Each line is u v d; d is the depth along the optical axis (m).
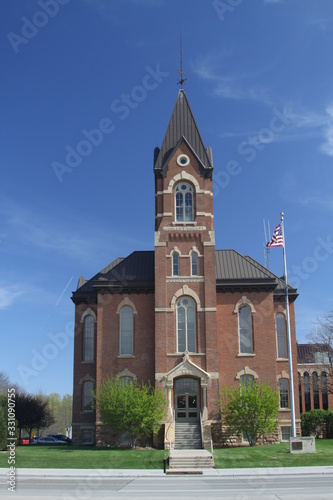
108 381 48.56
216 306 50.19
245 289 52.06
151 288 51.75
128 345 50.97
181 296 49.88
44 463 36.47
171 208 51.62
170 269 50.34
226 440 46.84
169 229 51.06
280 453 39.47
